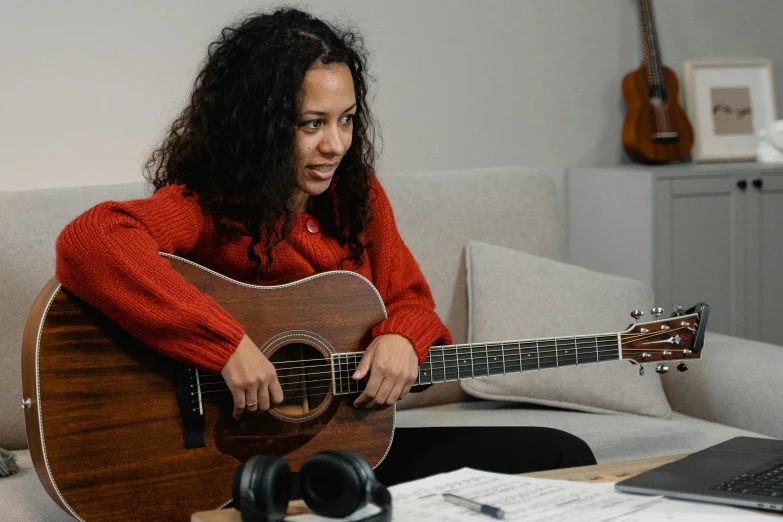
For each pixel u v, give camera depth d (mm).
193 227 1599
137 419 1450
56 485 1397
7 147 2416
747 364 2086
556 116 3268
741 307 3191
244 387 1453
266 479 1028
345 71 1632
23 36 2406
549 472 1270
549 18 3217
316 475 1052
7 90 2400
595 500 1093
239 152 1619
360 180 1792
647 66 3293
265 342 1567
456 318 2277
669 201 3049
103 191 1980
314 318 1614
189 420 1472
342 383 1604
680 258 3086
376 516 1021
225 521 1089
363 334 1657
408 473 1626
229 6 2652
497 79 3143
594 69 3316
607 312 2213
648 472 1184
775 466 1191
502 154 3184
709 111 3451
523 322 2178
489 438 1722
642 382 2133
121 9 2516
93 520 1417
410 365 1613
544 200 2451
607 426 2006
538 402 2145
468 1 3062
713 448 1306
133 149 2566
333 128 1629
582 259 3318
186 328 1428
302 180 1665
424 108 3025
